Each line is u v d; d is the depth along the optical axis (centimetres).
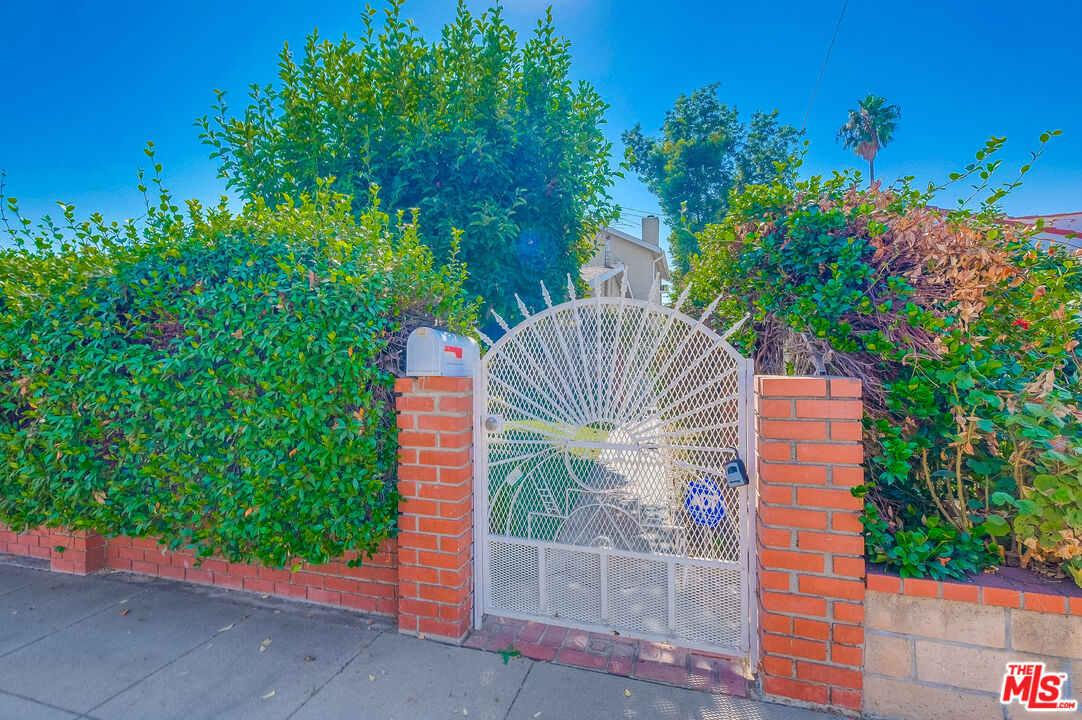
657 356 314
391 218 686
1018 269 299
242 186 691
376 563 355
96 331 349
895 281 301
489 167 702
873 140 3788
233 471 339
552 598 330
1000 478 264
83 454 359
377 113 695
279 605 370
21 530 412
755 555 285
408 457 324
